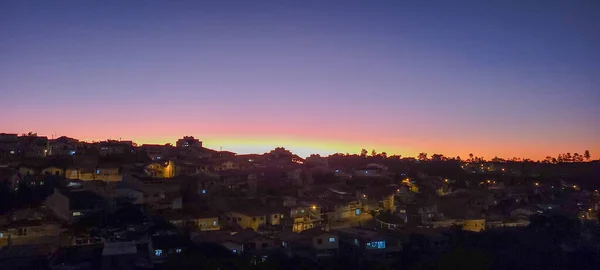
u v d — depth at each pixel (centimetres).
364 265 9894
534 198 17775
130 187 12581
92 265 8812
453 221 13512
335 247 10544
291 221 12056
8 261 8556
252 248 9912
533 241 11938
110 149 17300
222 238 9969
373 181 18612
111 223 10362
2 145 16000
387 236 10956
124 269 8725
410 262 10425
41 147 15788
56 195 11288
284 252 9888
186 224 10900
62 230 9850
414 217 13512
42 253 8956
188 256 9094
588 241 12531
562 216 13888
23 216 10556
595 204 17000
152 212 11569
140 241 9825
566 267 11269
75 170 13625
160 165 15538
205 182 14462
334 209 13750
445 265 10306
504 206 16562
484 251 11125
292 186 16412
